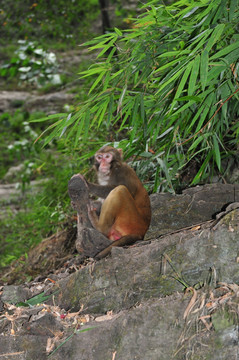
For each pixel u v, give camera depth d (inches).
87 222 284.2
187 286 230.4
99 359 216.4
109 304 244.7
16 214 676.1
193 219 335.9
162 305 218.5
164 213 338.6
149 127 299.1
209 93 271.1
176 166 339.3
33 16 847.7
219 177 388.5
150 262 246.8
